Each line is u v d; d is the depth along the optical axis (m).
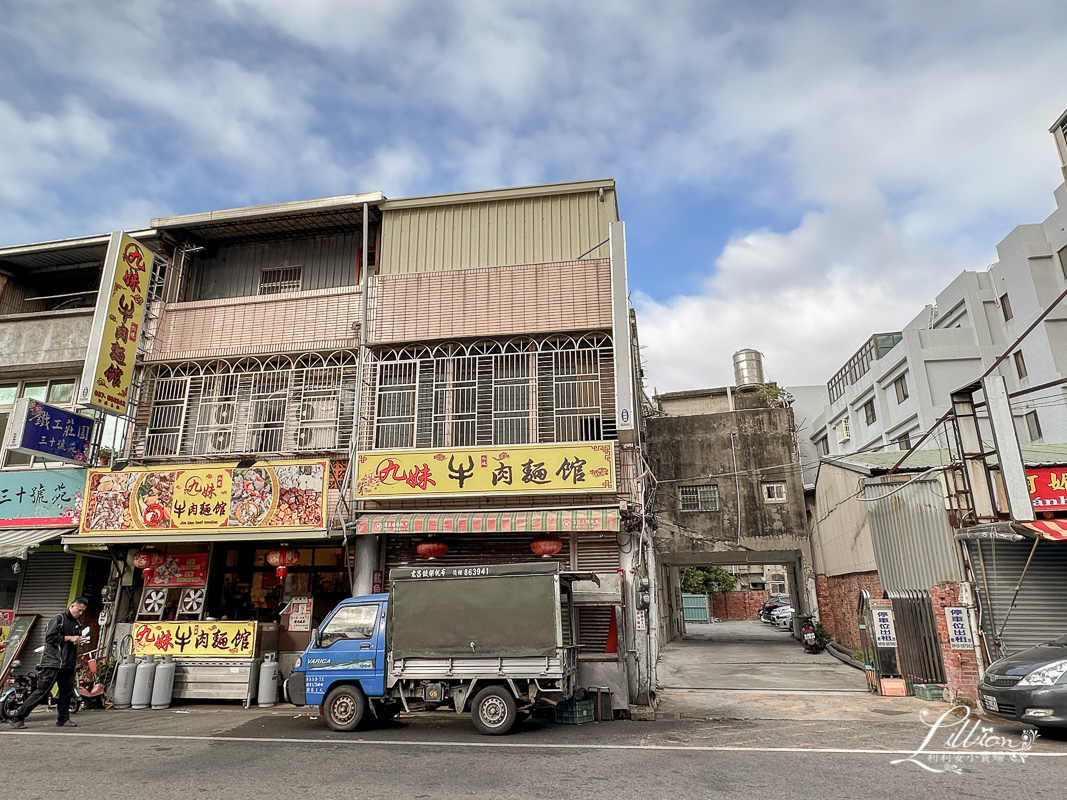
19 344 13.37
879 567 14.67
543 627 7.94
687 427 25.28
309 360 12.09
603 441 10.34
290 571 12.67
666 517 24.42
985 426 24.56
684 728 8.50
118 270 11.85
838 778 5.82
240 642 10.99
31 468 12.55
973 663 10.26
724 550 23.72
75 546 11.92
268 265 13.62
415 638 8.21
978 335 26.22
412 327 11.85
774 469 24.20
